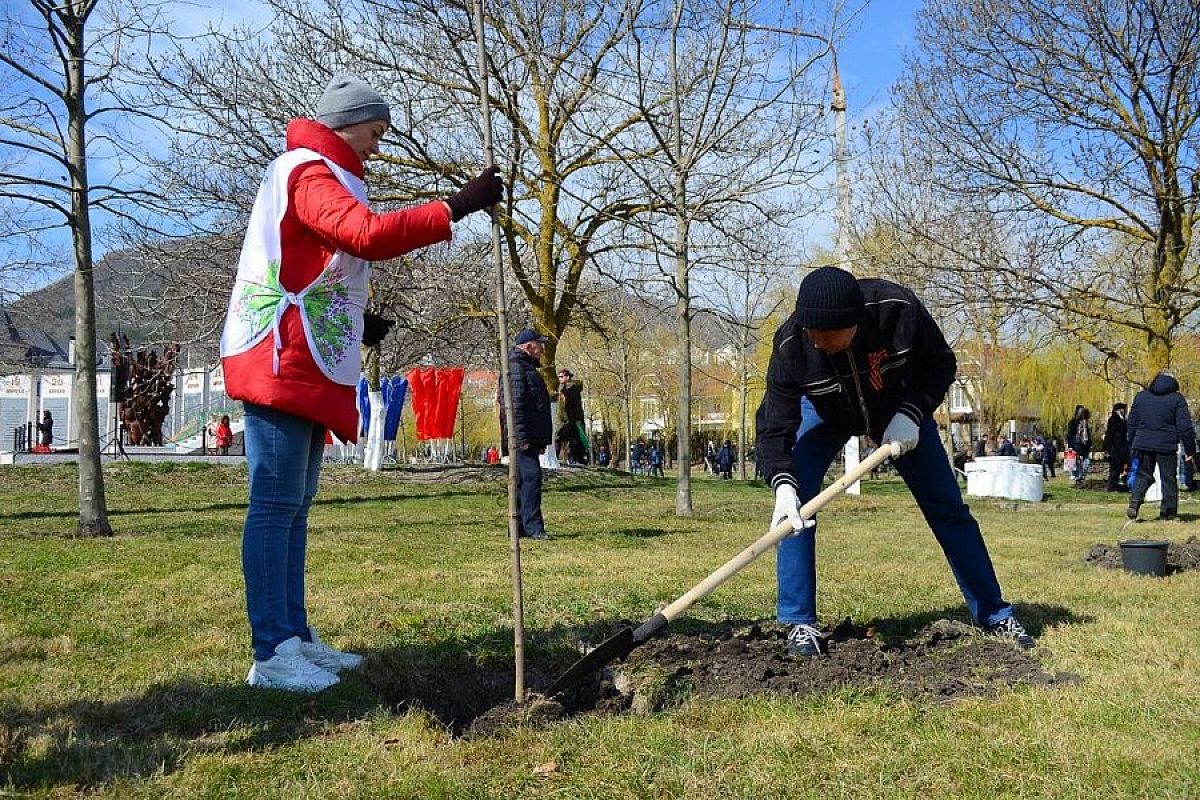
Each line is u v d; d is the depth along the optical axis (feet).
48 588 19.48
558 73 45.09
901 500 51.83
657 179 49.85
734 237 44.65
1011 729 11.12
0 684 12.71
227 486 55.21
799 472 15.47
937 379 14.83
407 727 11.47
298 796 9.42
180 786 9.58
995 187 62.80
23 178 30.09
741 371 106.63
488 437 177.68
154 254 48.24
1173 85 61.00
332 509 42.75
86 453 30.76
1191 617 17.57
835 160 46.09
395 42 46.06
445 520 37.27
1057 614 17.99
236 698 12.24
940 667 13.69
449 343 72.49
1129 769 9.89
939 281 63.00
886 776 9.84
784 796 9.50
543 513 42.52
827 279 13.21
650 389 166.71
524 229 59.26
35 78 30.19
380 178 51.85
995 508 51.24
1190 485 66.44
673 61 41.11
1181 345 110.93
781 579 15.06
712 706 12.11
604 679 14.02
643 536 31.53
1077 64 61.11
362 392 68.49
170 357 70.33
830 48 42.83
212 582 20.30
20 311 56.39
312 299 12.65
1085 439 84.84
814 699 12.34
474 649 15.01
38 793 9.34
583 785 9.73
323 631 16.06
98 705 11.80
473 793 9.59
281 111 47.37
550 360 65.05
